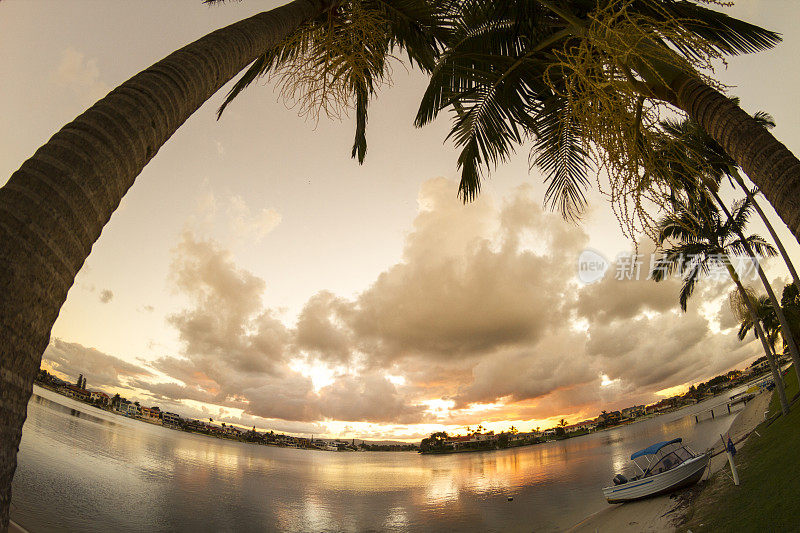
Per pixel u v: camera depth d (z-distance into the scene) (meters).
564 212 7.77
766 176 2.69
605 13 3.02
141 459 44.97
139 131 2.08
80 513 19.70
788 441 13.57
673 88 3.21
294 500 36.22
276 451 151.12
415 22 5.98
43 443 37.31
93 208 1.82
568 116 3.79
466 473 65.81
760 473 12.34
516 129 6.80
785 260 18.92
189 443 98.62
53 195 1.67
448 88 7.27
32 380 1.56
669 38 2.89
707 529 10.37
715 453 19.97
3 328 1.42
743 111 2.93
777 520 8.60
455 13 6.03
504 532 22.66
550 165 7.49
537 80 6.03
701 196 3.16
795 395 21.47
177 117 2.39
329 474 67.25
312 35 4.61
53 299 1.64
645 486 17.94
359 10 4.72
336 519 29.02
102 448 45.09
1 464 1.36
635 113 3.00
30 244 1.56
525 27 5.57
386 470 81.38
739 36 4.94
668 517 13.42
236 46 3.00
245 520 25.77
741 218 18.88
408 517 29.41
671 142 3.08
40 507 19.16
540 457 88.19
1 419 1.38
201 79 2.59
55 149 1.80
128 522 20.22
